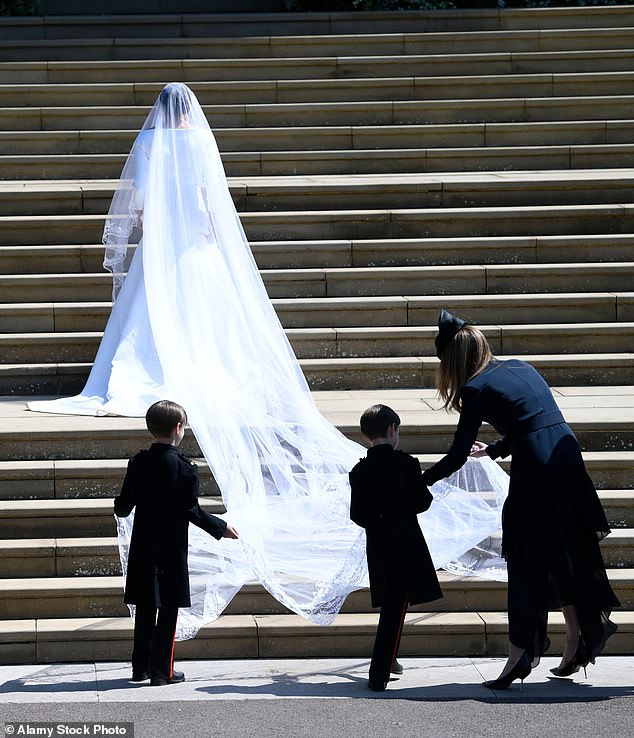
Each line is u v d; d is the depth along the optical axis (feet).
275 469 33.55
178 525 28.19
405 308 46.19
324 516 32.50
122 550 31.68
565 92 63.62
